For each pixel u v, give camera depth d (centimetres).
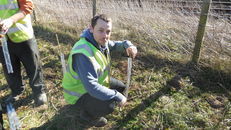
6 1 244
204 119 273
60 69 365
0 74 352
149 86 326
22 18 252
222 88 321
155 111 285
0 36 237
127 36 448
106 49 234
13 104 300
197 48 350
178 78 339
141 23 463
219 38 386
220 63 345
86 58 211
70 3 531
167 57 383
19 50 268
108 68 240
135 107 291
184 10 495
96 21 210
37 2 551
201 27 335
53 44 437
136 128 264
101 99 224
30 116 283
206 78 337
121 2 504
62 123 272
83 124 271
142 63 375
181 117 276
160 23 461
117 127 266
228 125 266
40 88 298
